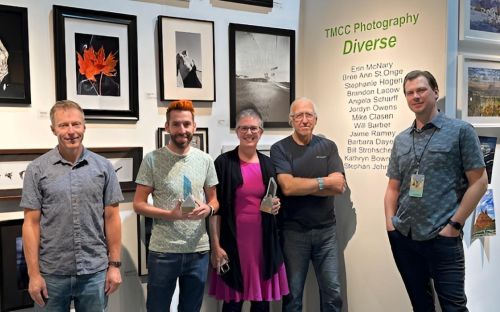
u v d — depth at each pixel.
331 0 3.37
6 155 2.57
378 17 3.08
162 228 2.55
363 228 3.21
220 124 3.29
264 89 3.44
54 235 2.21
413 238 2.54
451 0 2.74
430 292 2.72
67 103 2.24
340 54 3.32
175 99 3.07
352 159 3.27
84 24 2.77
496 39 2.91
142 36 2.97
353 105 3.25
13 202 2.63
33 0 2.63
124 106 2.91
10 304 2.60
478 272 2.89
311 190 2.91
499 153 2.96
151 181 2.56
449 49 2.75
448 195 2.45
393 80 3.01
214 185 2.72
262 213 2.85
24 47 2.60
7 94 2.58
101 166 2.33
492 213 2.91
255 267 2.83
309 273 3.54
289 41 3.52
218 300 3.17
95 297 2.31
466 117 2.81
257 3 3.37
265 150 3.44
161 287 2.55
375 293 3.16
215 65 3.24
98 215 2.31
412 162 2.55
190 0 3.13
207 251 2.65
